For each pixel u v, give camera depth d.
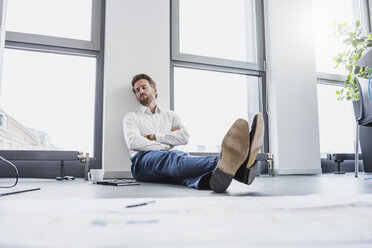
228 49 2.77
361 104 2.04
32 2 2.21
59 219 0.52
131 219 0.52
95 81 2.32
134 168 1.73
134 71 2.31
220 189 1.10
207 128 2.58
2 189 1.14
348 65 2.61
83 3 2.35
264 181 1.81
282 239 0.40
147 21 2.40
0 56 1.87
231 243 0.38
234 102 2.75
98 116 2.28
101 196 0.97
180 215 0.56
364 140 2.71
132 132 1.90
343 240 0.40
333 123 3.06
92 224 0.48
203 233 0.43
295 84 2.81
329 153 2.81
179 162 1.36
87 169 2.03
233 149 1.08
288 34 2.85
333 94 3.11
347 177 2.23
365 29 3.31
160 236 0.41
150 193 1.08
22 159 1.90
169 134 1.96
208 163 1.24
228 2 2.83
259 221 0.51
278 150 2.67
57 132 2.19
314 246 0.37
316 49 3.08
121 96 2.26
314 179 2.01
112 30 2.30
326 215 0.56
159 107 2.32
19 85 2.12
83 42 2.27
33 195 0.99
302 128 2.78
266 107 2.81
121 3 2.35
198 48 2.63
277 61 2.78
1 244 0.38
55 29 2.24
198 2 2.69
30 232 0.43
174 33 2.53
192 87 2.59
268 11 2.86
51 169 2.13
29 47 2.15
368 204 0.70
